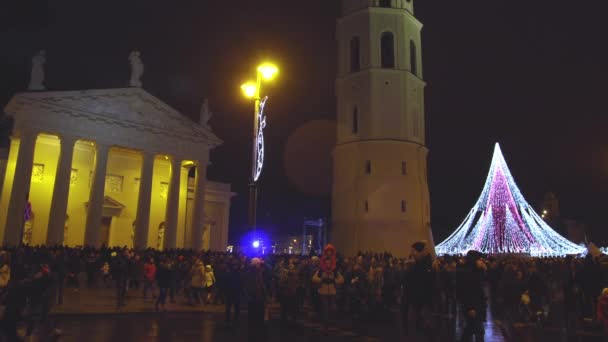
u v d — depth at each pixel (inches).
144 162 1736.0
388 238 1764.3
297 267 936.3
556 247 2121.1
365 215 1807.3
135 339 577.3
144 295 1032.2
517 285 896.9
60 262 910.4
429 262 631.8
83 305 884.0
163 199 1995.6
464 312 456.4
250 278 661.9
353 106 1951.3
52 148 1722.4
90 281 1270.9
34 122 1514.5
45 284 555.2
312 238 4781.0
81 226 1758.1
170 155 1806.1
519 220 2172.7
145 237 1694.1
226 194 2225.6
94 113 1627.7
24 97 1493.6
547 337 636.1
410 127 1897.1
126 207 1898.4
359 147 1872.5
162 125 1792.6
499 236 2182.6
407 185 1824.6
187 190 2057.1
